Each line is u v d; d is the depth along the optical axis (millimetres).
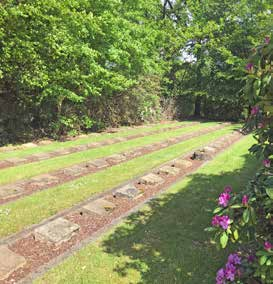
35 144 9102
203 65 20203
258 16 17734
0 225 3766
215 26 19156
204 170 6457
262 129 2303
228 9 19672
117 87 11266
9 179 5680
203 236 3609
